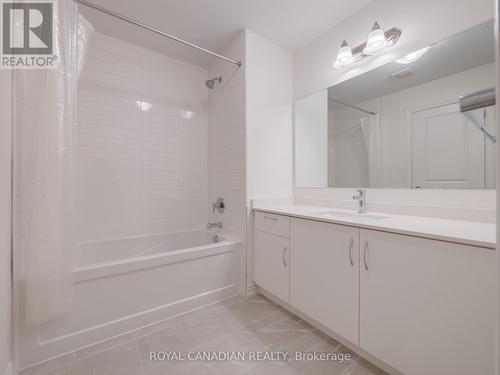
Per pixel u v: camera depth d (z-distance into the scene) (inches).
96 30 77.7
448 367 34.6
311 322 60.4
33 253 43.9
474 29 48.9
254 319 63.0
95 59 78.4
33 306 43.9
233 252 77.0
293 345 52.6
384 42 59.5
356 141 70.0
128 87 84.6
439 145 53.8
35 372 44.5
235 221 82.5
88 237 77.0
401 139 60.1
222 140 90.6
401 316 40.0
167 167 93.4
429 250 36.6
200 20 72.9
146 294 59.6
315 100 81.6
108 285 54.4
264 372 45.1
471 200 49.1
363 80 67.8
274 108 84.7
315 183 81.9
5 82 39.2
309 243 57.7
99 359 48.0
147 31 78.4
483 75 48.1
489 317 31.0
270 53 83.4
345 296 49.2
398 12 59.6
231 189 84.9
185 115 97.6
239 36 79.3
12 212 43.6
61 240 45.9
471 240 32.0
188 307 66.5
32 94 44.2
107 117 80.7
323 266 54.1
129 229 84.9
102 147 79.7
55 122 45.1
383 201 63.8
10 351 41.9
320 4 66.4
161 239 89.4
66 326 49.6
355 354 49.9
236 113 81.8
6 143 39.5
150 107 89.3
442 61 53.0
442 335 35.2
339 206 74.0
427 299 36.9
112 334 54.5
